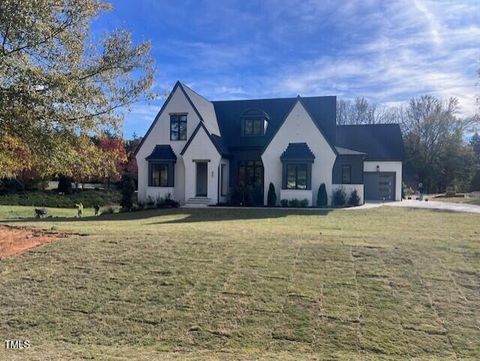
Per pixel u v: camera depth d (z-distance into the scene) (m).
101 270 6.99
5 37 9.34
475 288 6.02
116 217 20.38
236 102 30.44
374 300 5.68
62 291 6.23
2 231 10.20
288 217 18.11
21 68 9.02
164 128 27.05
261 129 27.45
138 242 8.52
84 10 10.91
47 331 5.14
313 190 24.78
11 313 5.61
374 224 14.68
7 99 8.72
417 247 7.83
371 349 4.54
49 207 33.34
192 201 25.59
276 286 6.16
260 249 7.85
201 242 8.44
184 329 5.10
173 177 26.59
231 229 10.82
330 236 9.16
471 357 4.36
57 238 9.11
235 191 25.44
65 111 10.03
